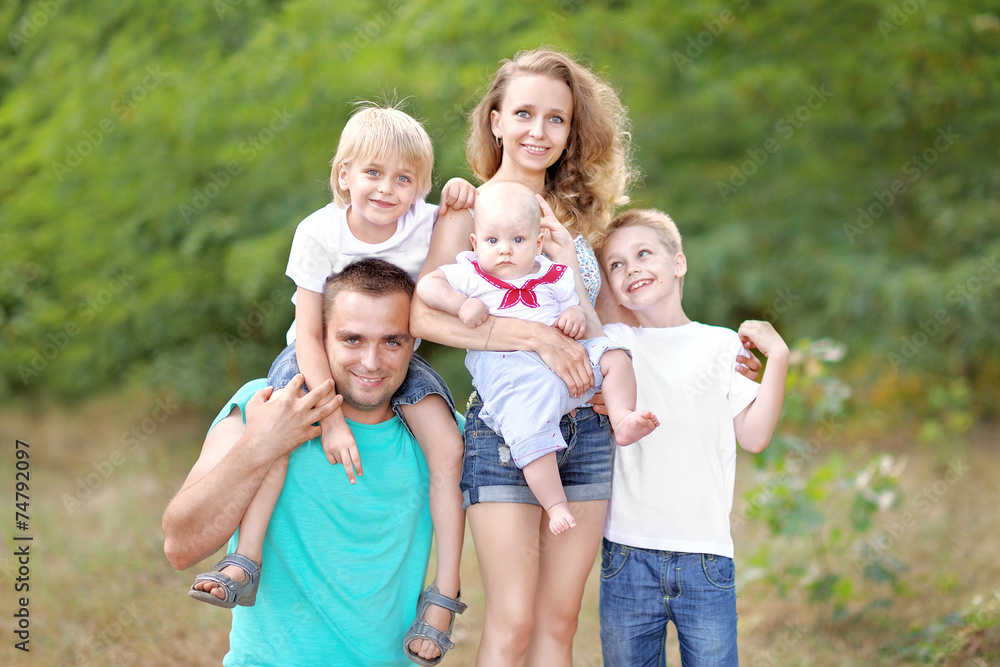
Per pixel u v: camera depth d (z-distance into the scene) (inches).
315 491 96.5
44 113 350.0
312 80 304.0
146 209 327.6
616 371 100.4
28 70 357.1
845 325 342.3
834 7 344.8
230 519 93.0
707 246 338.6
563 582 103.2
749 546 203.2
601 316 113.7
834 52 348.2
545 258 104.3
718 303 345.7
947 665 139.4
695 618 102.7
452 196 104.7
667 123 349.7
